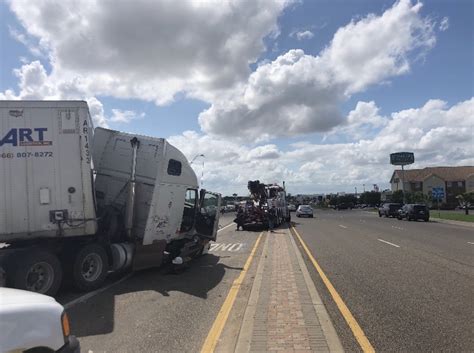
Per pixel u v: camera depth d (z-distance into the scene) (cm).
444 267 1338
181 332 698
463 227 3475
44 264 923
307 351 575
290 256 1581
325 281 1116
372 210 10250
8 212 952
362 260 1512
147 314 814
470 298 915
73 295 984
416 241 2225
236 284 1091
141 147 1241
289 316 742
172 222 1297
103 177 1251
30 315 374
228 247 1978
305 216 6188
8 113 964
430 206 9225
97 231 1094
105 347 629
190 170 1389
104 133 1270
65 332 405
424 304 865
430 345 625
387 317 772
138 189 1220
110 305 888
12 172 959
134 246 1194
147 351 611
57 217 978
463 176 12044
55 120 991
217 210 1639
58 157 988
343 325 725
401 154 9306
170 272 1276
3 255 905
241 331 662
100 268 1048
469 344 629
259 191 3309
